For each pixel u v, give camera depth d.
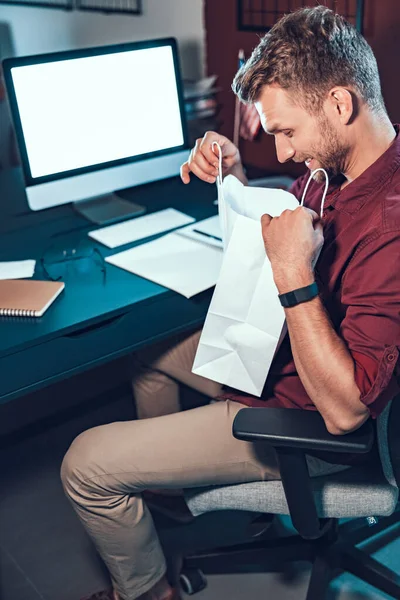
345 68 1.27
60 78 1.91
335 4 2.12
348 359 1.25
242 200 1.51
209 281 1.70
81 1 3.09
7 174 2.59
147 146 2.09
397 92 2.08
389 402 1.30
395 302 1.23
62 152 1.95
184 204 2.15
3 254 1.89
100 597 1.68
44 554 1.86
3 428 2.26
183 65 2.73
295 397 1.47
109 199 2.17
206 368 1.49
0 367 1.52
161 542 1.90
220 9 2.47
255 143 2.52
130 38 2.91
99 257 1.85
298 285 1.27
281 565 1.79
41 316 1.60
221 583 1.76
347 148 1.33
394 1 1.98
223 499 1.47
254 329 1.40
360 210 1.35
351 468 1.43
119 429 1.50
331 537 1.66
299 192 1.66
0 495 2.04
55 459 2.16
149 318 1.68
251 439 1.26
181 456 1.45
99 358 1.65
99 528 1.52
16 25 3.52
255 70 1.30
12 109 1.86
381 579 1.61
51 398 2.37
